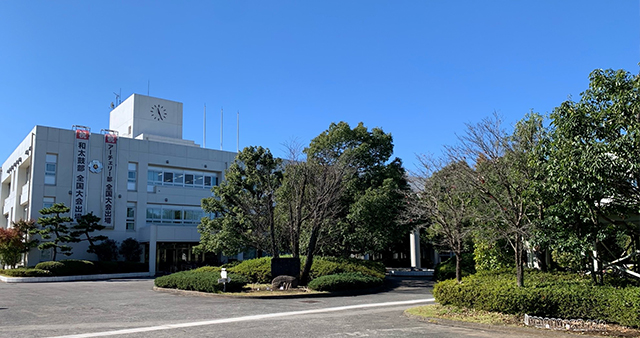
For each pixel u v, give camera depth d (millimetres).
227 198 28812
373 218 25953
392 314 14250
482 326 11602
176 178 43969
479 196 15820
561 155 11844
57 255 37375
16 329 11383
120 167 40781
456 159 15992
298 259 22562
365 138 29281
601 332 10492
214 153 45875
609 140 11438
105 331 11109
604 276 15578
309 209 23531
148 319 13203
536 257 18625
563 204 12469
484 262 20719
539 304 11836
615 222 14750
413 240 43781
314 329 11414
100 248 37250
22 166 41594
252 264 25297
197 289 21062
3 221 48625
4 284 28375
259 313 14539
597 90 11773
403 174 27094
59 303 17422
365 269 25312
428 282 28594
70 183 38344
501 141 14961
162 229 39219
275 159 28047
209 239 30172
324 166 23641
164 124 46812
